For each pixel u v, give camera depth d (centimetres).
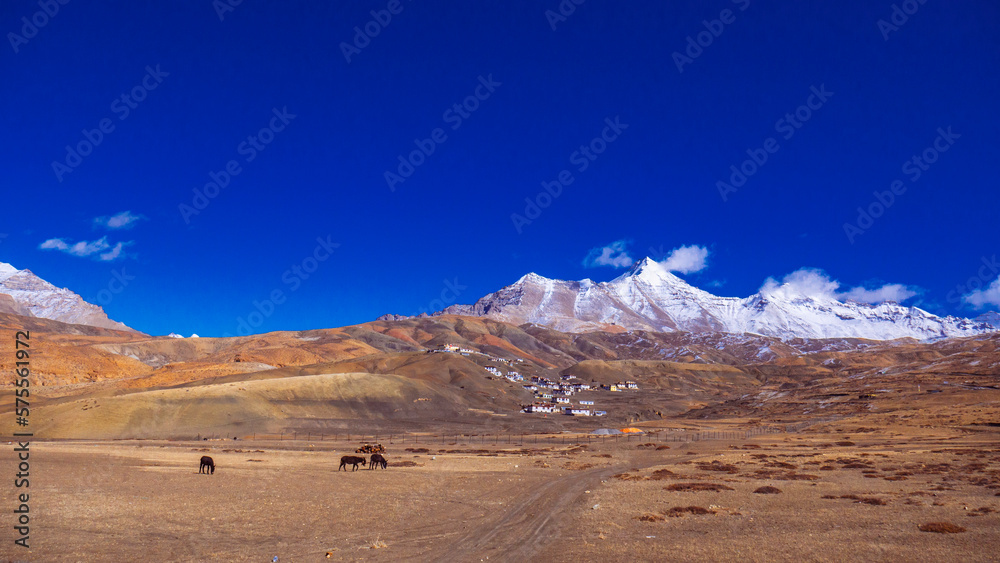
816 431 15188
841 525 3841
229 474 6975
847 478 6334
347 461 7700
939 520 3928
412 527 3938
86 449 10788
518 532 3775
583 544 3406
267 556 3128
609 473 7325
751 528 3794
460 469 7831
